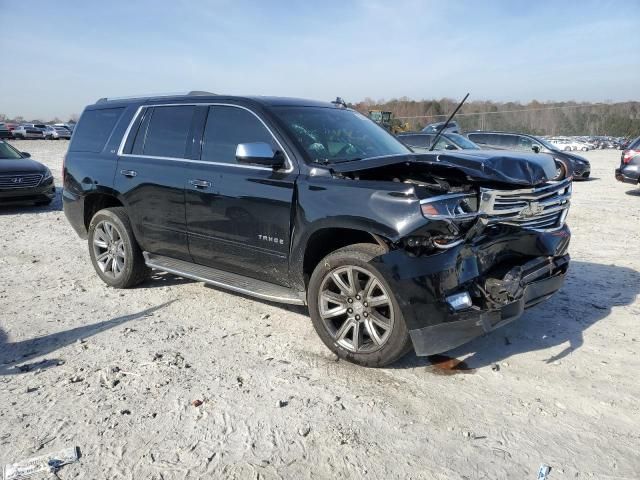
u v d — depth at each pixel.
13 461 2.75
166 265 5.10
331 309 3.86
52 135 54.09
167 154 4.96
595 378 3.59
